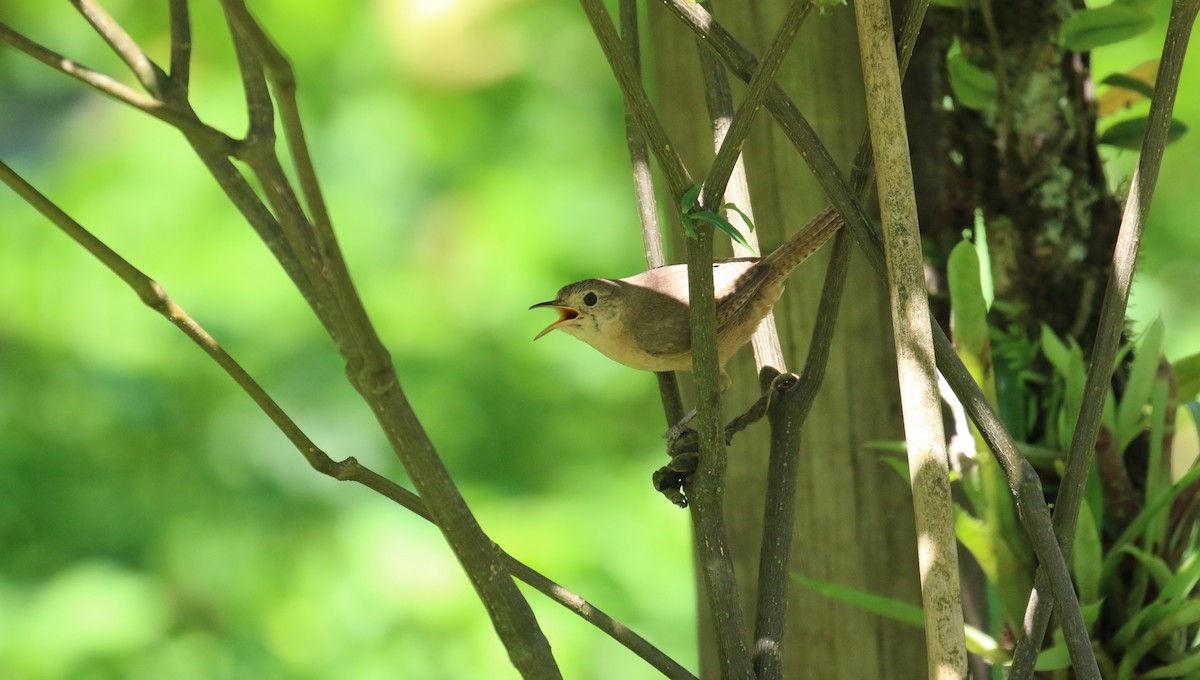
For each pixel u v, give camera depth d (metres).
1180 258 13.99
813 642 5.84
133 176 13.09
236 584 11.61
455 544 3.28
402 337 12.99
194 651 11.09
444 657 11.09
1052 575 3.52
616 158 13.91
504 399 13.12
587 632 11.12
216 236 12.88
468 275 13.14
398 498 3.77
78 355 12.52
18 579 11.33
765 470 5.97
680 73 6.08
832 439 5.81
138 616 11.12
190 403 12.59
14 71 13.69
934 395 3.45
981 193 5.65
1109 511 5.12
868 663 5.75
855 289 5.79
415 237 13.23
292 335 12.82
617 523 12.44
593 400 13.43
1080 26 5.32
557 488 12.76
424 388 12.80
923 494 3.42
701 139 6.04
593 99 14.09
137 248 12.84
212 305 12.70
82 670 10.76
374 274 13.08
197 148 3.63
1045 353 5.30
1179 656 5.02
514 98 13.91
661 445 13.51
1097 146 5.66
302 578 11.66
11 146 13.46
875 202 5.51
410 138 13.55
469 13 13.27
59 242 12.94
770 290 5.57
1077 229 5.52
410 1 13.21
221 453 12.45
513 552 11.45
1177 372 5.33
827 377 5.80
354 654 11.06
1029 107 5.48
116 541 11.67
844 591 5.11
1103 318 3.80
